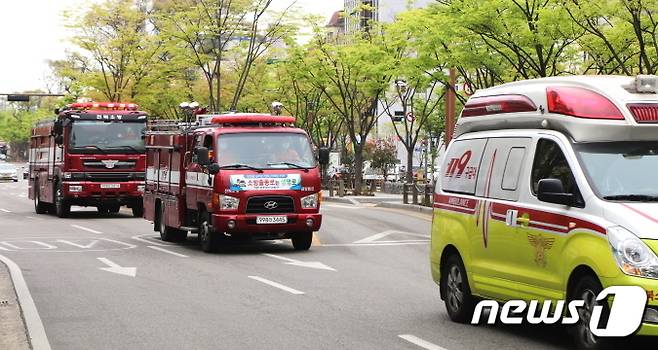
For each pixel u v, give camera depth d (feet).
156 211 92.99
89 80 194.59
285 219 76.43
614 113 34.81
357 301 48.83
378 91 177.47
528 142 37.32
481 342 36.83
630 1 86.58
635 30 90.99
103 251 79.41
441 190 43.75
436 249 43.57
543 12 97.71
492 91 41.55
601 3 90.84
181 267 66.39
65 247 83.41
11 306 47.06
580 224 33.14
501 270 37.91
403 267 65.98
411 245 83.87
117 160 126.31
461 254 41.04
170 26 170.60
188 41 166.09
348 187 209.36
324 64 178.19
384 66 166.50
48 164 134.10
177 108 201.05
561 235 34.04
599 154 34.63
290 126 80.69
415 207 136.87
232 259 72.23
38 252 78.74
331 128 238.89
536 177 36.42
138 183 126.82
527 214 36.24
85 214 139.54
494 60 114.32
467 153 41.98
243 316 44.01
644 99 35.04
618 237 31.35
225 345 36.73
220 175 75.87
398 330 39.86
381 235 94.12
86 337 38.78
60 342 37.70
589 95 35.63
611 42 101.09
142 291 53.42
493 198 38.99
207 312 45.34
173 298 50.44
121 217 130.72
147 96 193.36
